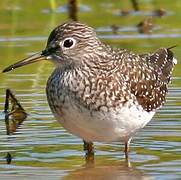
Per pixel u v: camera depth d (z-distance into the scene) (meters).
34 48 21.08
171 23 23.59
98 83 14.42
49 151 15.06
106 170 14.21
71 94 14.32
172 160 14.44
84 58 14.69
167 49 16.83
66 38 14.69
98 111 14.27
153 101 15.28
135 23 23.55
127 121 14.49
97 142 15.84
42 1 25.28
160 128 16.12
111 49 15.20
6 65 19.81
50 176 13.73
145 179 13.54
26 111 17.23
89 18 24.06
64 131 16.08
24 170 14.03
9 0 25.08
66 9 24.64
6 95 17.30
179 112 16.89
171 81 18.67
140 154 14.91
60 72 14.65
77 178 13.81
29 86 18.72
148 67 15.54
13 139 15.70
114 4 25.45
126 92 14.52
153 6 25.16
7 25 23.38
